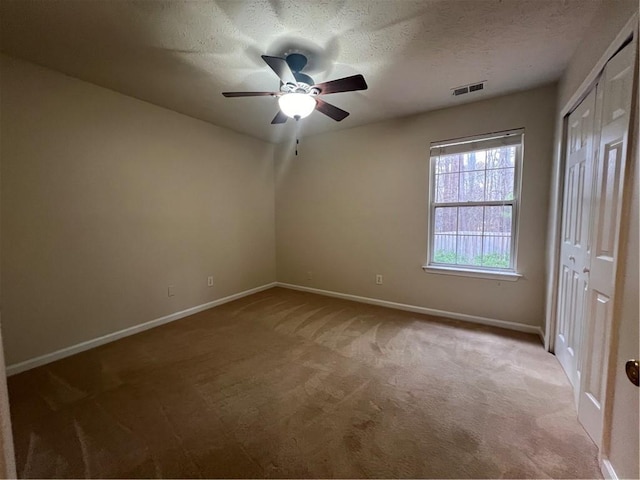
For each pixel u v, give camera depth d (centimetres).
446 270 324
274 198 467
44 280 235
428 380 209
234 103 297
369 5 161
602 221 150
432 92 272
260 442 155
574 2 158
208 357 245
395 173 351
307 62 218
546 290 265
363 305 377
